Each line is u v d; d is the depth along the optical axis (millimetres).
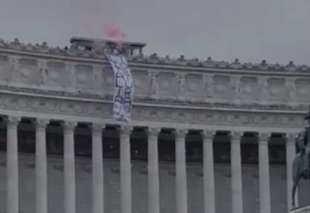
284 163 172250
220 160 170875
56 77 157875
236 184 165750
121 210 159500
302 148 114125
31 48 156250
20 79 155375
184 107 163750
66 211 156125
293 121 168125
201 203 169250
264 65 168625
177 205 163000
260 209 166625
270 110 167125
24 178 160125
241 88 167875
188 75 165625
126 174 159875
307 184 168000
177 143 163625
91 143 163500
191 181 169625
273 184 171875
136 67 163375
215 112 165375
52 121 157250
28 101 155125
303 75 169500
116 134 165000
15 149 153625
